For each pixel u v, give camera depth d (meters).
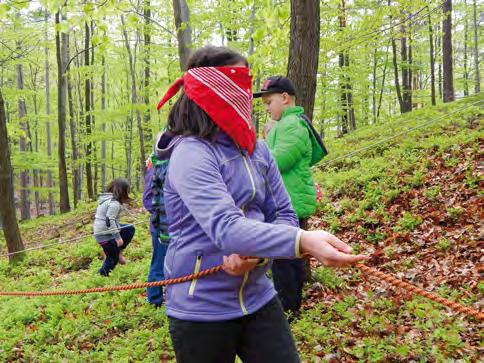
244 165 1.85
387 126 16.16
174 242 1.87
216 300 1.81
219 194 1.66
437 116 14.14
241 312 1.84
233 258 1.74
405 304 4.72
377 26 12.74
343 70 20.94
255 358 1.93
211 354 1.84
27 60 18.53
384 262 6.37
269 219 2.08
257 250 1.53
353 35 12.86
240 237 1.53
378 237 7.12
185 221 1.82
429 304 4.62
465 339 4.03
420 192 8.06
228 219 1.58
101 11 5.71
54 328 5.74
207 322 1.81
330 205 8.98
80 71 19.53
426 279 5.55
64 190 20.64
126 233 7.79
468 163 8.43
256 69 5.89
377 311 4.69
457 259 5.83
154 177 3.11
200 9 13.66
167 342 4.77
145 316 5.57
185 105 1.84
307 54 5.36
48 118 23.20
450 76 19.59
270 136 4.30
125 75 26.12
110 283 7.04
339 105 23.67
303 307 5.03
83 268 9.55
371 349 3.94
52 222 18.27
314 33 5.36
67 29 5.71
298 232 1.50
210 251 1.79
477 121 11.75
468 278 5.28
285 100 4.40
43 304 6.68
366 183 9.32
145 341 4.91
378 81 33.09
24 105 29.19
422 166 9.10
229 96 1.76
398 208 7.85
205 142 1.78
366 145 13.14
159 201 3.11
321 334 4.33
